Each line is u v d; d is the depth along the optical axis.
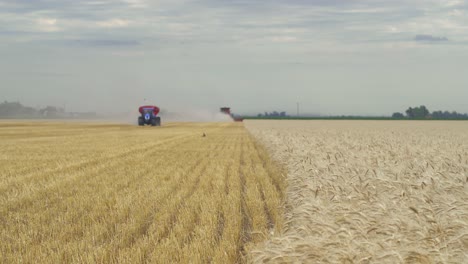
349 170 11.98
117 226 10.06
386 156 15.89
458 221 6.36
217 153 29.02
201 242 8.75
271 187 15.05
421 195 8.34
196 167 21.27
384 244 5.66
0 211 11.88
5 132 55.12
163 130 64.19
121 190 14.92
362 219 6.74
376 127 72.62
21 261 7.75
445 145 24.56
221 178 17.39
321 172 12.34
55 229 9.98
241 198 13.78
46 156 25.91
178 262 7.69
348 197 8.55
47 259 7.84
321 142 24.47
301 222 7.34
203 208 11.77
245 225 10.66
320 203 8.14
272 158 24.19
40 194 14.08
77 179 17.11
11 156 25.86
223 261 7.76
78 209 11.95
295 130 54.34
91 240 9.06
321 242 5.74
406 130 58.12
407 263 5.30
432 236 6.18
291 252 5.66
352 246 5.66
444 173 10.83
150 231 9.68
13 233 9.77
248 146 35.44
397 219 6.55
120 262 7.65
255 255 6.26
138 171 19.56
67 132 56.38
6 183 16.23
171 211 11.71
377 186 9.77
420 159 15.46
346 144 23.12
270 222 10.69
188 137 46.91
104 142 38.25
